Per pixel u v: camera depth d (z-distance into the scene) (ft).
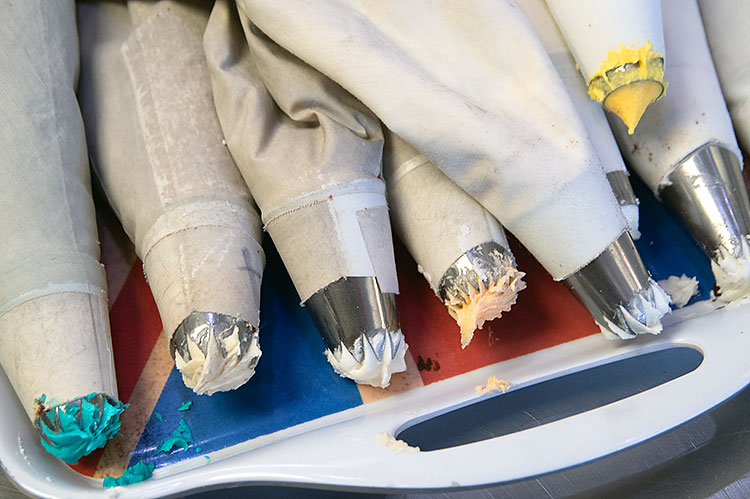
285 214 1.87
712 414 1.97
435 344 2.14
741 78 2.28
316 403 2.03
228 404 2.03
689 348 2.08
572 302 2.23
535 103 1.87
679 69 2.14
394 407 1.98
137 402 2.02
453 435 1.94
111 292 2.20
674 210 2.15
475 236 1.92
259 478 1.66
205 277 1.81
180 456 1.95
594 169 1.85
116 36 2.23
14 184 1.86
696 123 2.10
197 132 2.03
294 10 1.85
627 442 1.68
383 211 1.93
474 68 1.91
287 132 1.97
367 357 1.82
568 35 1.98
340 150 1.89
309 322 2.16
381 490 1.65
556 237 1.86
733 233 2.03
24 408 1.83
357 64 1.84
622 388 2.03
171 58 2.11
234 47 2.06
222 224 1.90
